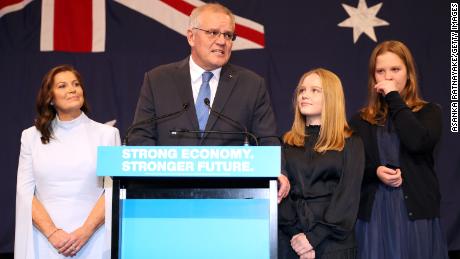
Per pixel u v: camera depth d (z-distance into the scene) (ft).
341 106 10.53
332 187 10.19
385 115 11.25
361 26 16.22
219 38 10.19
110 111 15.71
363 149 10.42
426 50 16.14
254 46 16.08
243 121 10.39
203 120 10.28
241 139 10.33
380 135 11.07
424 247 10.48
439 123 11.03
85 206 11.16
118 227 7.83
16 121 15.48
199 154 7.47
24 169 11.43
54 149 11.35
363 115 11.53
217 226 8.22
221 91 10.43
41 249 10.95
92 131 11.68
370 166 10.94
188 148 7.48
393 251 10.44
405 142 10.61
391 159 10.82
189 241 8.23
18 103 15.56
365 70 16.05
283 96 15.89
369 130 11.24
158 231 8.26
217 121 10.19
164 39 16.11
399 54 11.43
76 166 11.23
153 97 10.45
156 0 16.21
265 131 10.56
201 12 10.36
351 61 16.06
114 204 7.84
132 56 15.96
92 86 15.78
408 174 10.73
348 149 10.29
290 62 16.03
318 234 9.75
